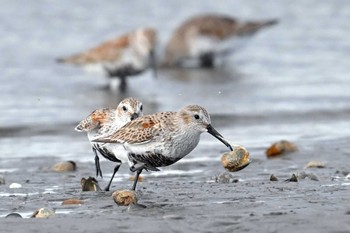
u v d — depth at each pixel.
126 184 10.38
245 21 25.86
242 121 16.12
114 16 27.77
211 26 24.81
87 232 7.26
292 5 30.23
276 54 24.47
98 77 21.41
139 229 7.31
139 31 21.34
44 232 7.29
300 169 11.13
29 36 24.81
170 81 21.62
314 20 28.27
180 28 25.03
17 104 17.84
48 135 14.95
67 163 11.73
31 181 10.73
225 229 7.21
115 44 21.09
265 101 18.25
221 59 24.92
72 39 24.77
